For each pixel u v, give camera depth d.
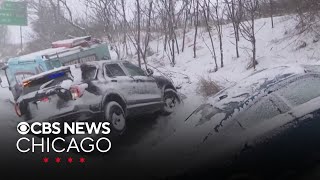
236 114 6.19
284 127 5.89
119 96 9.34
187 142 6.25
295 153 5.82
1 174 8.02
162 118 10.69
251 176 5.70
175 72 14.66
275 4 17.56
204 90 11.69
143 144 8.91
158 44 18.69
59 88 8.56
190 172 5.76
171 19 16.80
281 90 6.37
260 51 14.04
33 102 8.74
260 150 5.77
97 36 20.27
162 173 6.00
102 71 9.32
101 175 7.85
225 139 5.95
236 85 7.10
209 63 14.95
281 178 5.73
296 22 14.71
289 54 12.98
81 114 8.51
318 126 5.97
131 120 10.42
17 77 12.38
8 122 11.27
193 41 17.81
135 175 7.16
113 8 17.64
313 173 5.79
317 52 12.36
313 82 6.64
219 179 5.65
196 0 16.09
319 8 13.45
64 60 12.43
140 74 10.55
